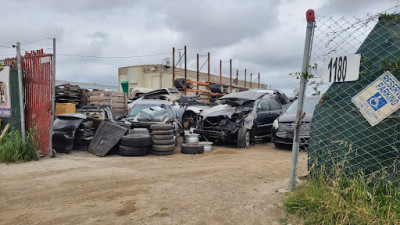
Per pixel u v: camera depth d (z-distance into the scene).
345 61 3.69
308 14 3.87
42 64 7.32
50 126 7.40
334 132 3.86
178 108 13.81
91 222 3.27
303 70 3.95
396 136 3.35
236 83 39.75
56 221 3.30
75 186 4.72
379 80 3.45
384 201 3.16
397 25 3.37
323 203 3.31
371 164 3.53
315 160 3.95
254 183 4.84
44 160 7.05
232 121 10.00
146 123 9.46
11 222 3.28
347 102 3.74
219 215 3.45
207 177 5.31
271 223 3.23
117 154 8.30
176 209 3.66
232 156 8.11
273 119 11.45
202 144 9.02
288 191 4.20
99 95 14.75
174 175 5.50
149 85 33.19
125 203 3.89
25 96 7.71
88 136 8.71
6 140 7.11
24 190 4.48
